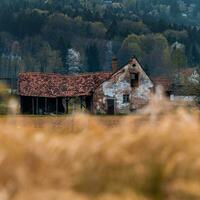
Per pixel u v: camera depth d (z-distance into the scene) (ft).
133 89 509.76
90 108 503.61
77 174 29.96
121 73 506.07
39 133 33.76
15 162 30.48
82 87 502.38
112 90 503.61
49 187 29.12
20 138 32.55
